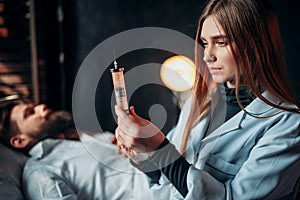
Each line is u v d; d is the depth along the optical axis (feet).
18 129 7.14
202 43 4.37
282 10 9.77
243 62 3.97
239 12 3.92
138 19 9.83
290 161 4.00
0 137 7.13
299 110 4.11
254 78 4.17
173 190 5.29
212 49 4.06
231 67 4.04
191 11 9.70
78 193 6.32
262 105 4.29
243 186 4.04
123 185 6.35
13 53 9.43
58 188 5.99
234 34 3.91
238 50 3.94
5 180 6.02
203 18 4.17
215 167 4.36
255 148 4.14
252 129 4.28
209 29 4.02
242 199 4.01
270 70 4.08
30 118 7.21
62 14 9.82
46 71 9.87
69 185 6.31
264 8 4.00
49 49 9.87
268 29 4.02
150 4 9.77
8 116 7.23
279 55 4.14
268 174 3.98
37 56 9.71
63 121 7.36
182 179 4.06
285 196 4.29
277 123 4.14
